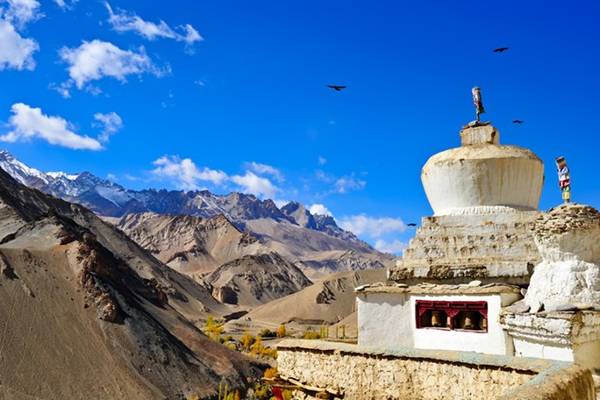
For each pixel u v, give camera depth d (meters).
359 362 20.89
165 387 106.69
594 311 18.31
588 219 19.11
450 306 21.75
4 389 87.25
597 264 19.23
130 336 117.25
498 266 22.67
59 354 102.12
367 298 23.58
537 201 26.28
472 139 26.50
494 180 24.92
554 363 15.81
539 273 20.03
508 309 20.19
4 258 123.12
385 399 19.89
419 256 24.53
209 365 123.50
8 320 104.62
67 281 126.88
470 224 24.28
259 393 115.31
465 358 17.78
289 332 195.12
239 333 192.62
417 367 19.14
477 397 17.20
